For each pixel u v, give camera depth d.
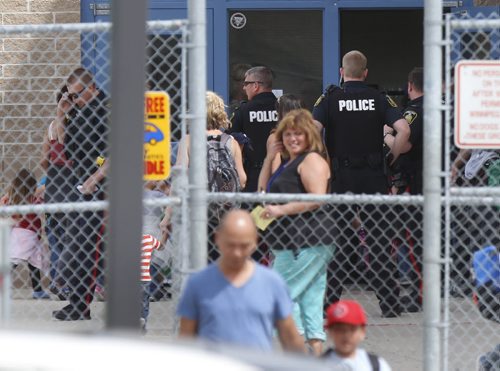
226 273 21.66
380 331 35.34
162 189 32.91
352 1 44.78
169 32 33.06
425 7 24.30
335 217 36.09
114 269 18.53
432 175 24.20
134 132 18.61
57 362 12.30
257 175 36.97
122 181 18.55
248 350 14.20
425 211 24.30
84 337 13.33
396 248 36.62
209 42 44.56
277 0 44.69
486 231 33.66
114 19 18.61
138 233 18.58
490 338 31.97
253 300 21.48
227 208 31.31
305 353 22.25
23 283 40.84
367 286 41.34
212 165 31.98
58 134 35.59
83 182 35.44
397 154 36.59
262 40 44.88
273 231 28.11
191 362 12.61
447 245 24.77
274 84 45.03
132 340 13.30
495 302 28.88
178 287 26.08
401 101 48.28
